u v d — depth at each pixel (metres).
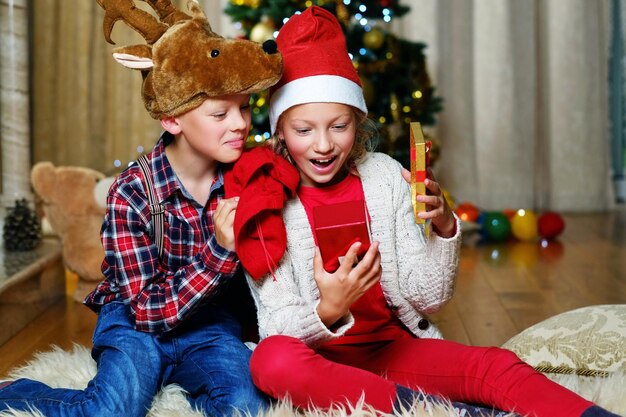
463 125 4.95
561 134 4.88
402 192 1.60
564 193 4.91
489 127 4.89
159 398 1.53
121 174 1.57
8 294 2.25
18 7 3.07
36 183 2.65
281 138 1.56
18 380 1.55
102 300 1.64
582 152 4.88
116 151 4.43
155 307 1.48
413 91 3.93
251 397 1.45
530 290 2.75
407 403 1.36
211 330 1.58
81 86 4.34
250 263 1.45
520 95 4.89
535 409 1.31
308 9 1.54
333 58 1.49
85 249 2.65
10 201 3.10
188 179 1.56
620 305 1.82
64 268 2.83
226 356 1.53
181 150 1.53
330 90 1.46
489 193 4.93
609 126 5.03
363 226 1.44
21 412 1.42
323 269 1.40
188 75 1.41
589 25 4.82
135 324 1.52
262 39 3.51
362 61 3.78
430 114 4.07
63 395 1.48
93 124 4.39
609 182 4.92
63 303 2.67
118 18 1.47
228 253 1.45
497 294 2.69
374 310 1.58
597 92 4.86
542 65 4.92
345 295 1.39
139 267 1.53
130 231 1.53
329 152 1.48
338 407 1.33
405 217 1.59
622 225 4.31
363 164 1.61
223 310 1.65
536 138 4.95
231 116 1.45
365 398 1.36
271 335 1.46
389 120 3.90
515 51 4.87
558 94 4.85
